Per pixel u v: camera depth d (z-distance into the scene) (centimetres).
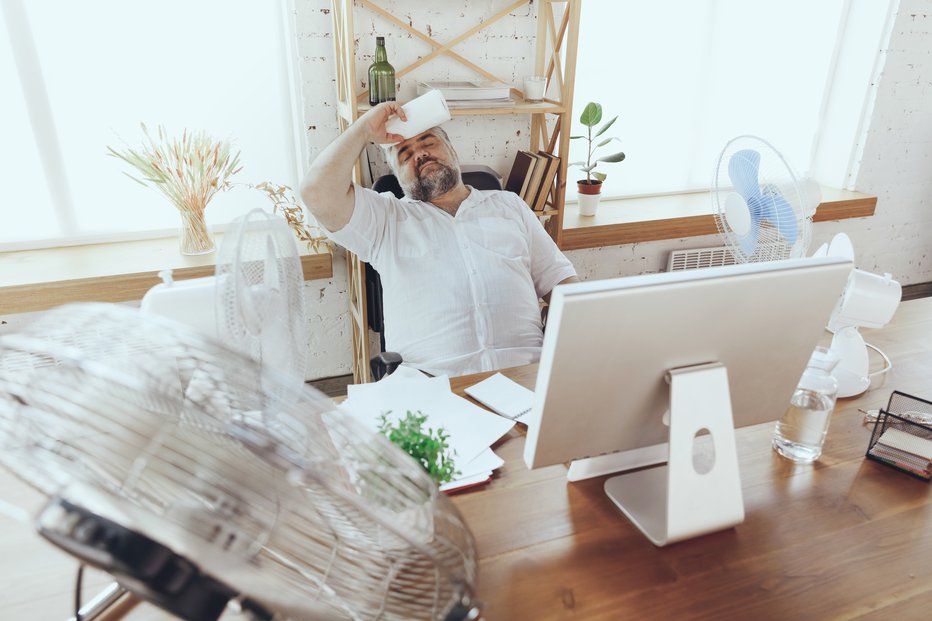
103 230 233
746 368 90
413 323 177
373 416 112
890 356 146
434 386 125
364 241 179
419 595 59
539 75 255
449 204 191
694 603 78
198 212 219
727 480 88
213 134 234
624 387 84
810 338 91
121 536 52
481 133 259
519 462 105
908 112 321
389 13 225
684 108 304
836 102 327
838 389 125
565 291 74
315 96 227
